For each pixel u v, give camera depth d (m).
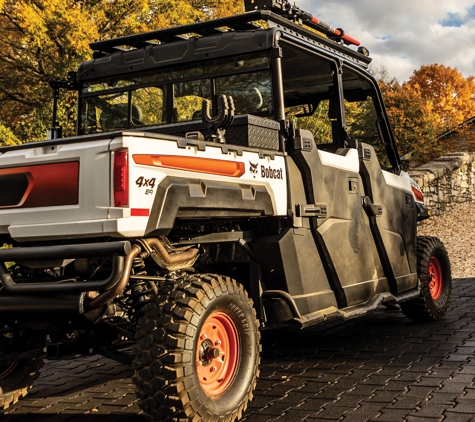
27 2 13.62
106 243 3.26
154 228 3.37
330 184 4.87
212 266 4.81
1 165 3.62
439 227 14.91
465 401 3.85
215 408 3.46
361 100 5.95
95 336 3.93
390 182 5.95
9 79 14.78
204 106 3.94
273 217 4.41
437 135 27.50
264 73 4.64
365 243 5.34
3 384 4.13
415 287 6.32
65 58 13.85
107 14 15.06
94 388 4.69
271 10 4.91
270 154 4.28
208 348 3.54
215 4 16.80
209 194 3.67
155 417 3.36
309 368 4.88
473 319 6.69
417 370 4.63
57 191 3.45
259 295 4.36
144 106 5.07
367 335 6.07
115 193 3.26
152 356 3.31
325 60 5.30
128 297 4.09
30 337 4.08
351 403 3.93
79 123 5.34
